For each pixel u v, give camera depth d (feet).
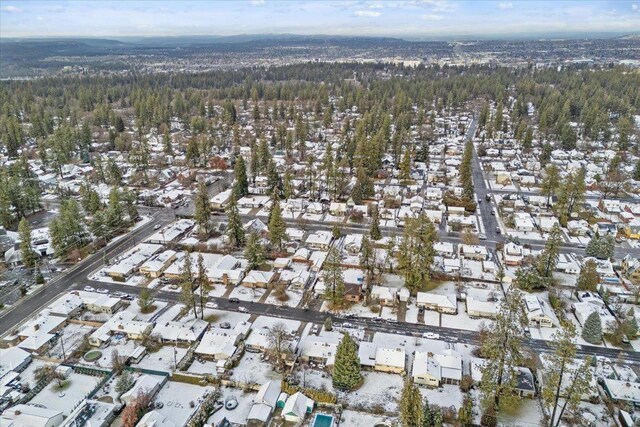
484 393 210.59
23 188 454.40
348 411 207.00
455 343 256.73
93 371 231.71
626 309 286.46
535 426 197.77
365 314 285.84
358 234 400.47
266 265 345.92
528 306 281.33
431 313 287.07
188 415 204.23
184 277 285.23
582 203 456.04
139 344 254.47
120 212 406.21
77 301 288.71
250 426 197.47
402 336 263.08
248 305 295.89
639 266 322.96
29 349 246.88
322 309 291.79
